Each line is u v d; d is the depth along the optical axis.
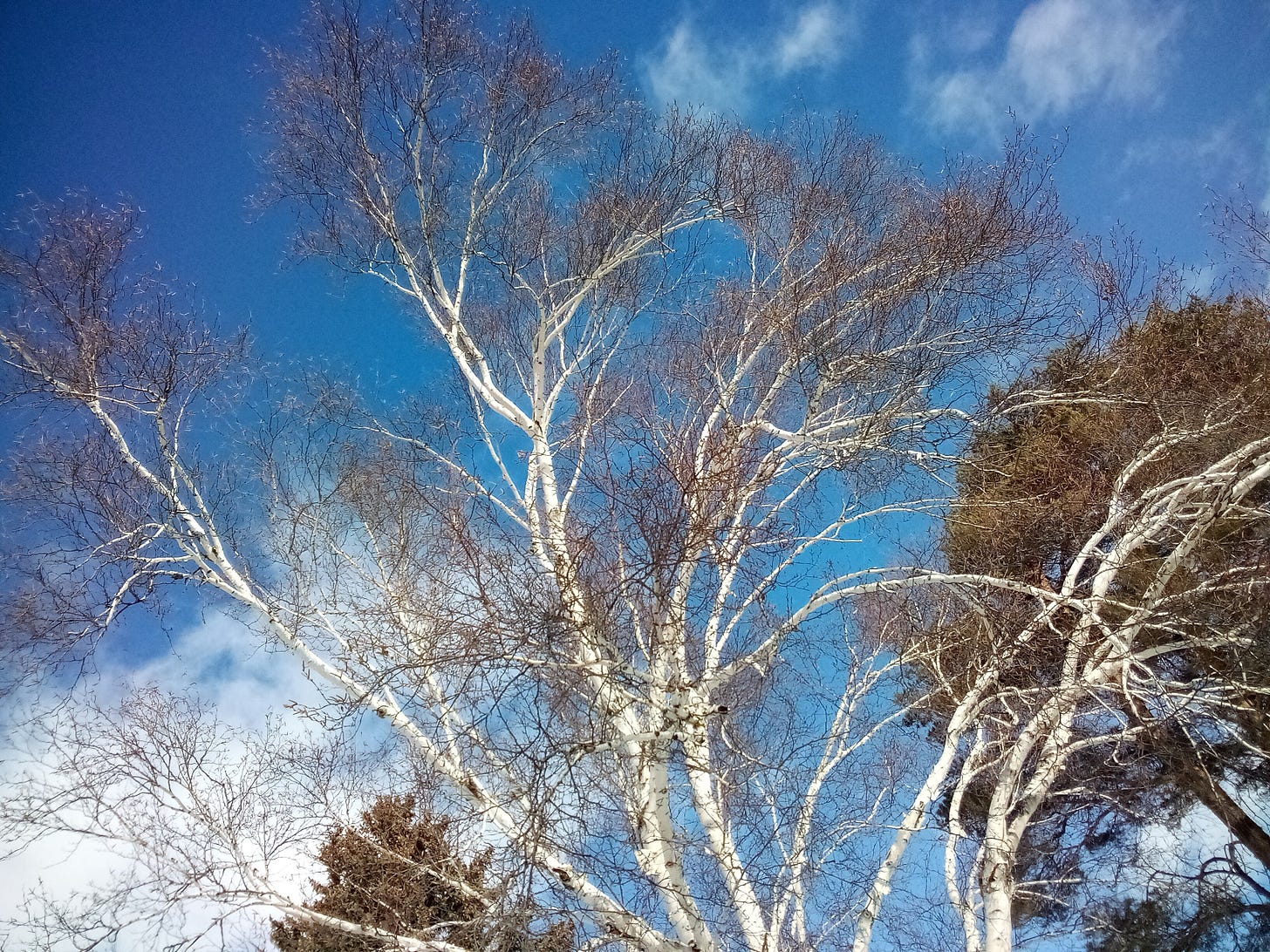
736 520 6.15
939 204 8.22
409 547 6.92
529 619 5.28
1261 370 8.64
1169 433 7.26
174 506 6.65
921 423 7.38
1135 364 8.26
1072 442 8.63
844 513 7.61
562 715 5.39
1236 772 7.77
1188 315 9.84
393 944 5.56
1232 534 7.84
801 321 7.85
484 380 8.49
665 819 5.58
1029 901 7.77
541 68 9.78
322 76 9.24
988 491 7.72
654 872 5.53
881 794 7.21
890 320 7.81
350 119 9.23
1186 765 7.50
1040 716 6.44
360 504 7.44
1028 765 7.82
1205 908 7.80
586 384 9.08
